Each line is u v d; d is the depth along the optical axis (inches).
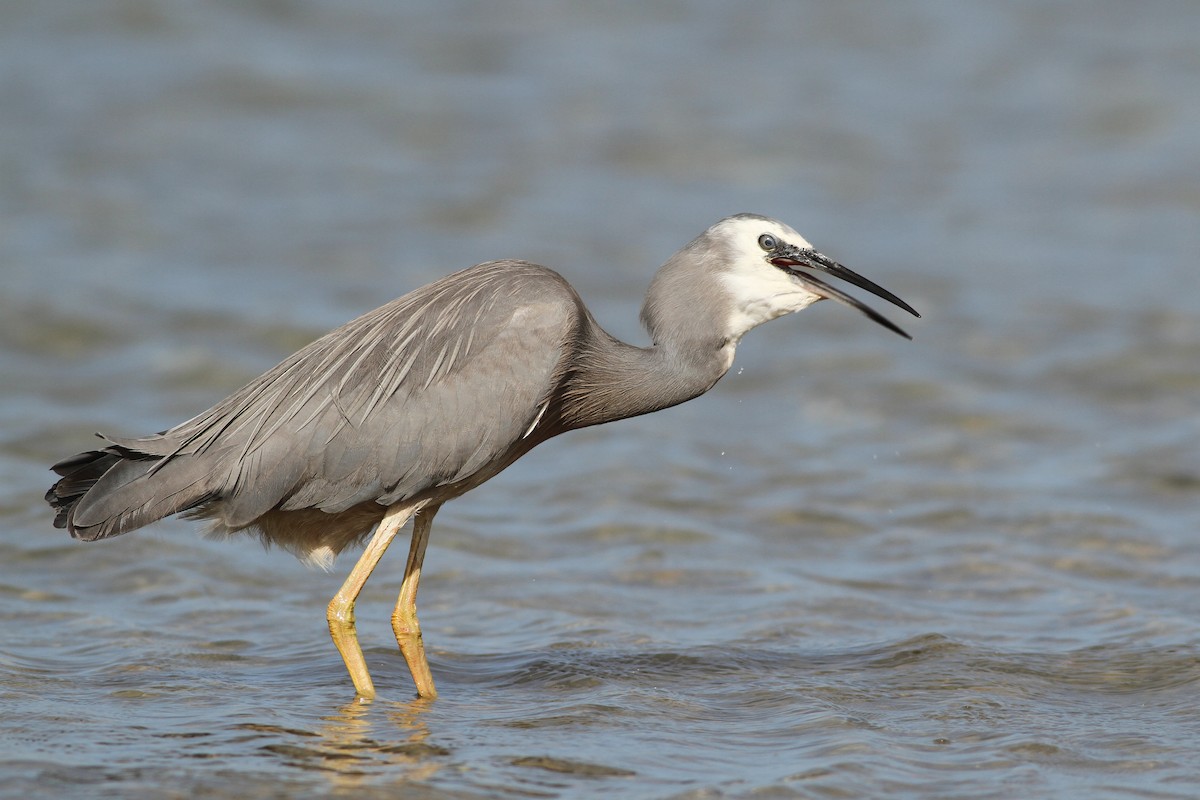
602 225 892.6
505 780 312.0
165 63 1123.9
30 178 918.4
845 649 412.8
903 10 1350.9
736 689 378.3
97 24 1184.2
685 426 641.0
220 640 420.2
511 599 459.2
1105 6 1368.1
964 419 644.7
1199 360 708.0
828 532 526.6
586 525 526.3
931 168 1010.7
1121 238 895.7
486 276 389.4
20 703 355.6
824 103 1121.4
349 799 300.0
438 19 1270.9
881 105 1123.3
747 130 1062.4
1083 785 312.3
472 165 985.5
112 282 772.6
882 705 365.7
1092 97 1141.1
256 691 375.6
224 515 380.5
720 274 398.0
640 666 398.0
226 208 895.7
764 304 399.2
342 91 1101.1
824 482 575.5
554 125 1061.8
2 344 695.7
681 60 1205.1
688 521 531.2
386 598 462.3
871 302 788.0
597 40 1245.7
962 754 331.0
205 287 775.7
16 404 634.2
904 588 470.0
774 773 317.1
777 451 611.2
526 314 379.6
